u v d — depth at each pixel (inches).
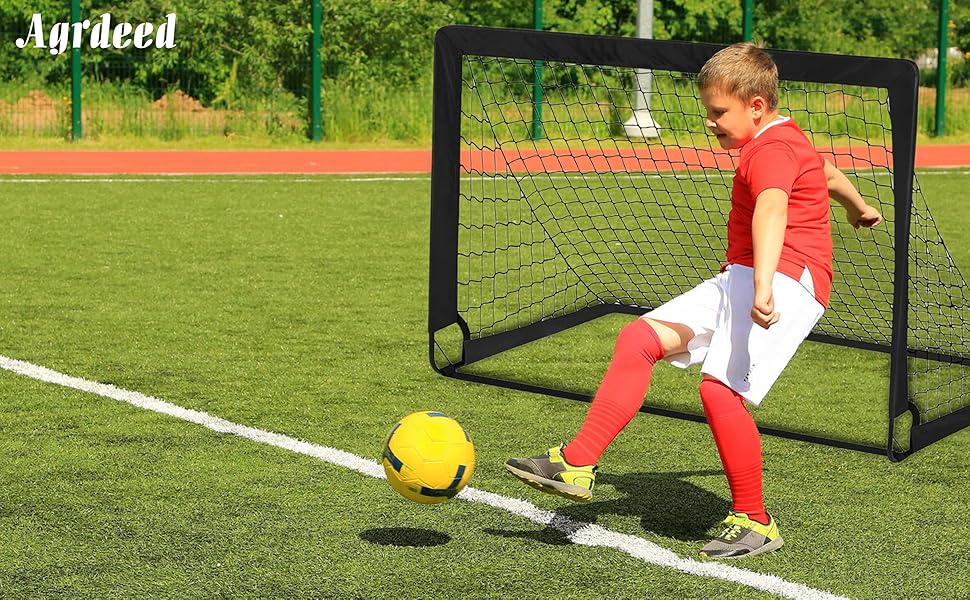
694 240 626.2
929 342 412.8
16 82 1200.8
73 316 423.2
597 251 584.1
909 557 223.1
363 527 233.9
